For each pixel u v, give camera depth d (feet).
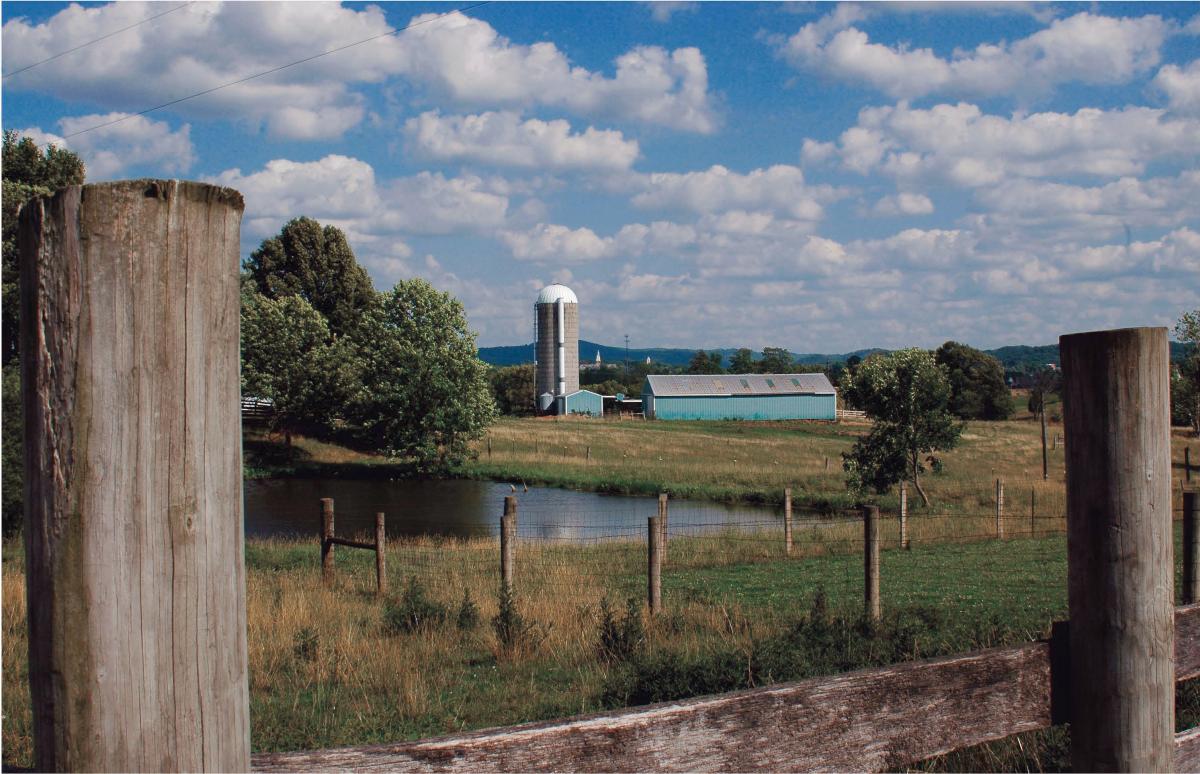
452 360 154.81
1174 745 8.35
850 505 105.29
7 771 4.99
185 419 4.46
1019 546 63.05
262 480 151.53
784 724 7.01
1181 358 143.23
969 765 15.58
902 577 49.60
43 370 4.32
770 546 65.62
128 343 4.34
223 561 4.63
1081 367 8.30
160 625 4.42
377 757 5.67
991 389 309.01
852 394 89.76
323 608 37.96
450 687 26.14
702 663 21.98
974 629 26.45
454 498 126.62
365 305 238.48
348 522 102.01
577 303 362.33
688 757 6.62
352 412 171.01
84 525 4.29
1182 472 113.39
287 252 235.40
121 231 4.32
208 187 4.53
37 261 4.33
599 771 6.30
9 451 53.21
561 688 25.73
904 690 7.57
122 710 4.36
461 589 43.65
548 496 129.08
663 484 132.46
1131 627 8.07
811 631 25.04
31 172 120.88
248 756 4.79
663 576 53.16
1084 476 8.29
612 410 361.71
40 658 4.41
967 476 128.47
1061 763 15.17
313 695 24.79
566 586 45.11
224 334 4.64
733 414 313.32
